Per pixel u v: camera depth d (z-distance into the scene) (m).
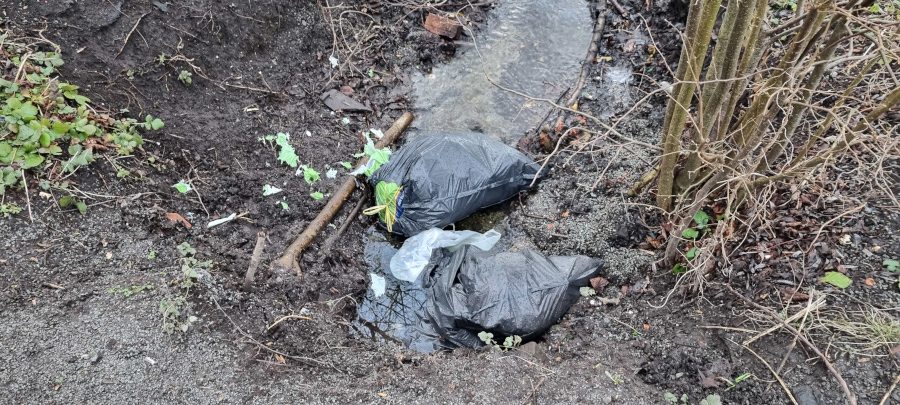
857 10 2.03
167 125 3.19
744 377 2.21
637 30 4.25
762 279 2.49
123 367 2.19
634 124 3.64
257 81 3.70
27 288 2.39
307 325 2.62
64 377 2.12
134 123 3.06
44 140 2.67
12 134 2.65
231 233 2.97
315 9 4.24
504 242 3.22
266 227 3.08
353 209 3.35
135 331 2.31
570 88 4.01
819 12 2.00
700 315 2.51
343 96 3.88
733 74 2.33
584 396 2.23
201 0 3.55
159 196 2.94
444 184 3.14
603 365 2.41
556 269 2.80
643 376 2.35
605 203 3.22
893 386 1.98
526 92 4.01
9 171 2.57
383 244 3.28
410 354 2.59
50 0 3.02
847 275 2.36
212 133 3.31
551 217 3.25
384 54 4.24
